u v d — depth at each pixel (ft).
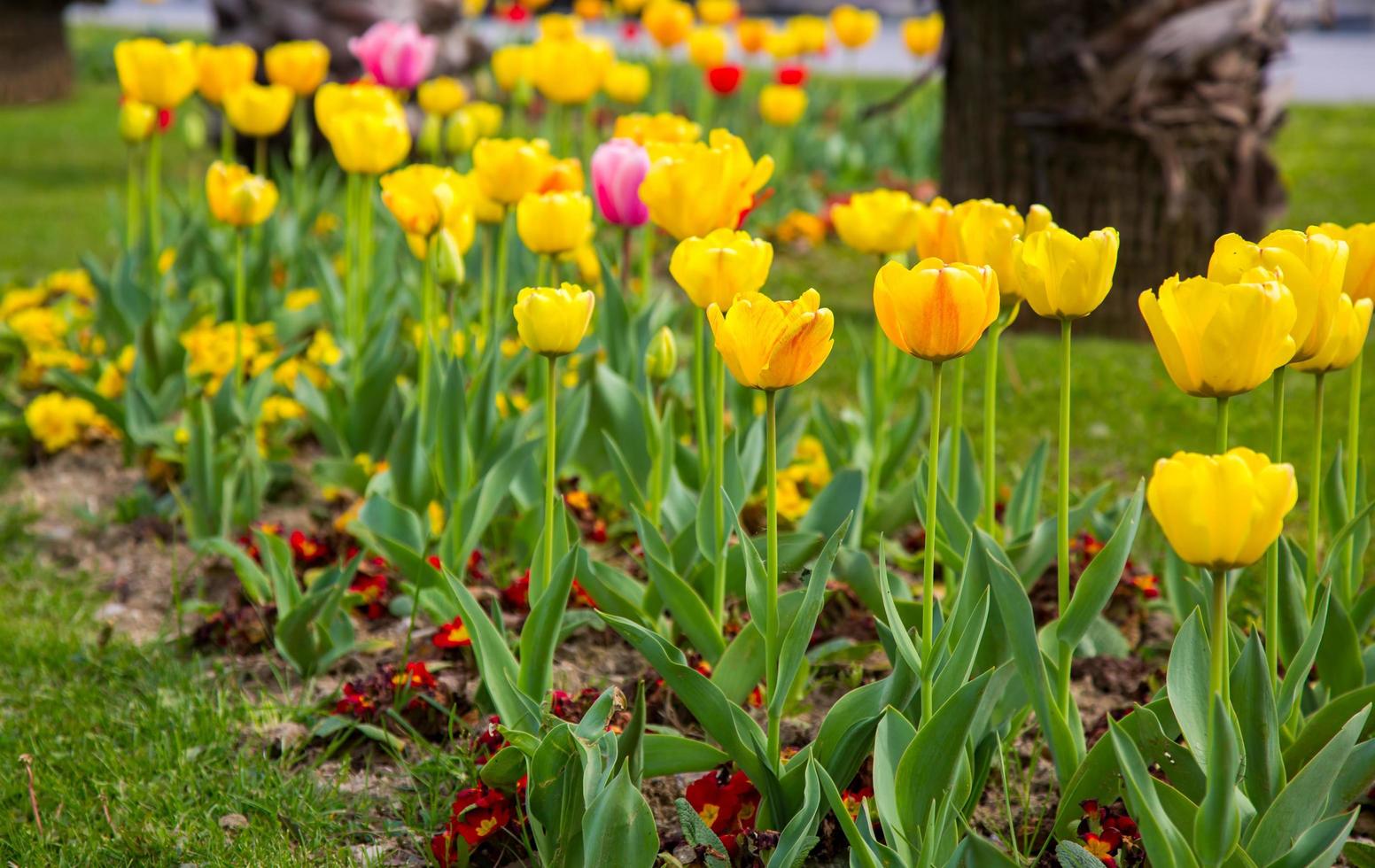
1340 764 6.31
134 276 17.75
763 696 9.63
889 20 93.50
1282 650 8.48
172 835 8.46
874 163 36.40
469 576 11.51
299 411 15.16
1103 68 19.86
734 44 64.90
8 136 44.50
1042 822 8.44
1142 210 20.63
